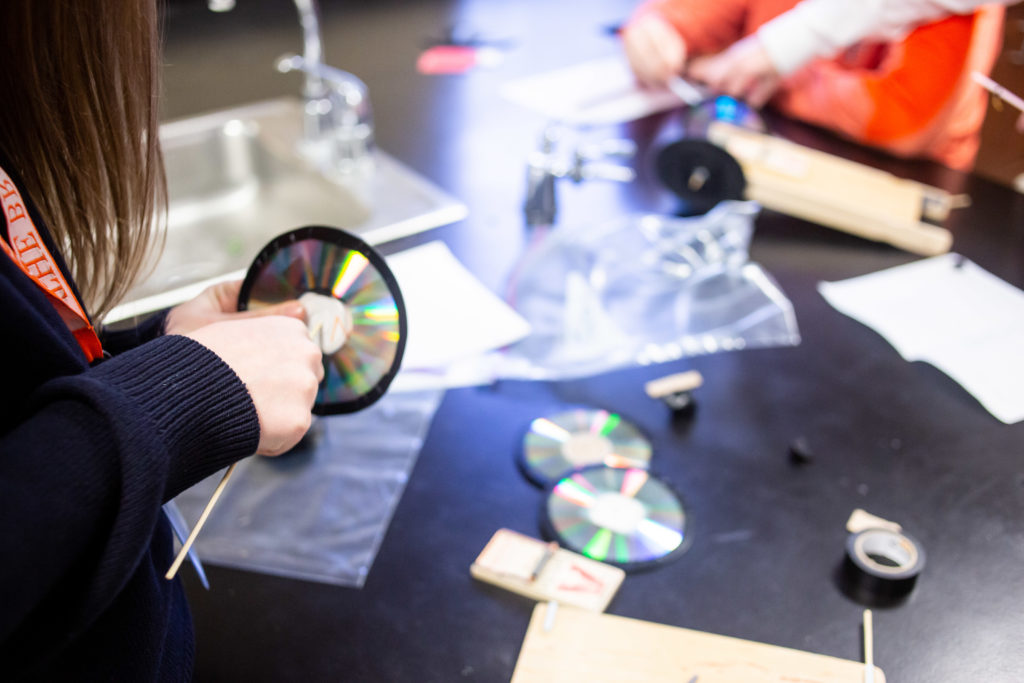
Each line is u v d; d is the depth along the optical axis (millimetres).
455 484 906
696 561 812
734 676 697
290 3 2287
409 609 776
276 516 874
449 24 2133
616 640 726
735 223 1310
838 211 1310
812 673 698
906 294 1192
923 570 803
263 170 1651
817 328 1134
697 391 1029
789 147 1467
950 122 1512
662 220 1323
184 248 1578
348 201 1448
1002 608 768
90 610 450
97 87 589
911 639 740
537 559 802
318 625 764
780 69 1600
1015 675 710
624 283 1219
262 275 750
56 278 567
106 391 459
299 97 1771
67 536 428
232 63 1932
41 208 620
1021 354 1073
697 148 1332
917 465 919
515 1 2287
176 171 1633
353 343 722
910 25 1475
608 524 839
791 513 864
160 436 473
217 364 525
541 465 919
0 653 457
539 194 1322
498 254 1271
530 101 1729
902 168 1517
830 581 792
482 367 1064
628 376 1055
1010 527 847
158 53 645
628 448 938
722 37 1780
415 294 1183
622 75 1832
